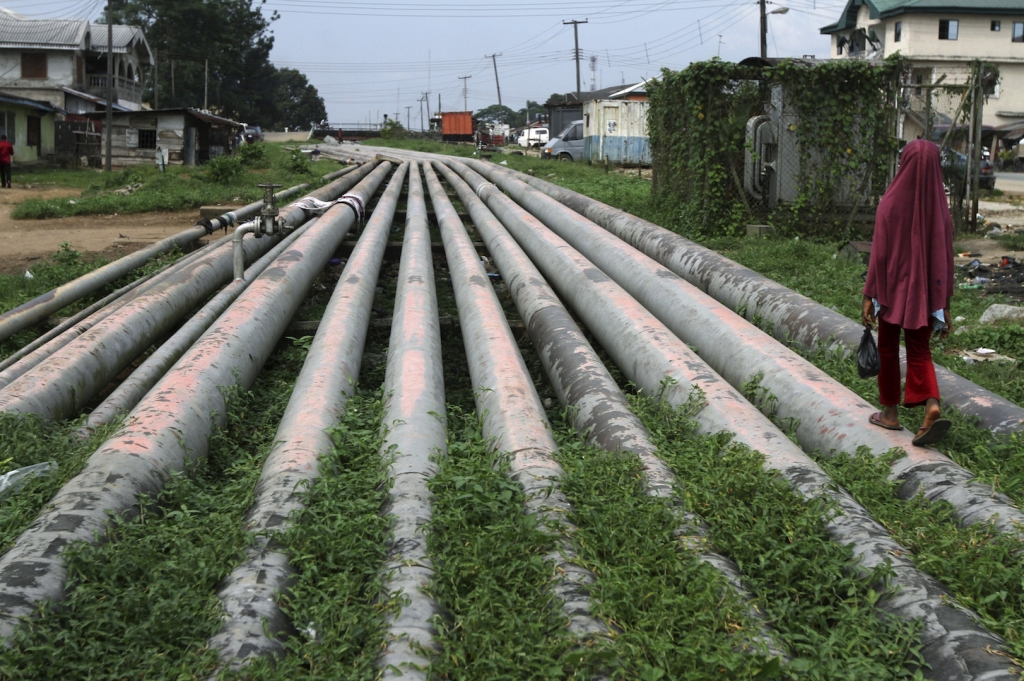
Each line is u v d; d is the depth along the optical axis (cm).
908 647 321
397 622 324
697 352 681
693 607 326
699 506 412
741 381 604
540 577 351
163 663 307
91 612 329
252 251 1078
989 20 4672
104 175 2973
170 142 3531
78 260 1171
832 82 1352
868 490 429
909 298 452
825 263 1090
